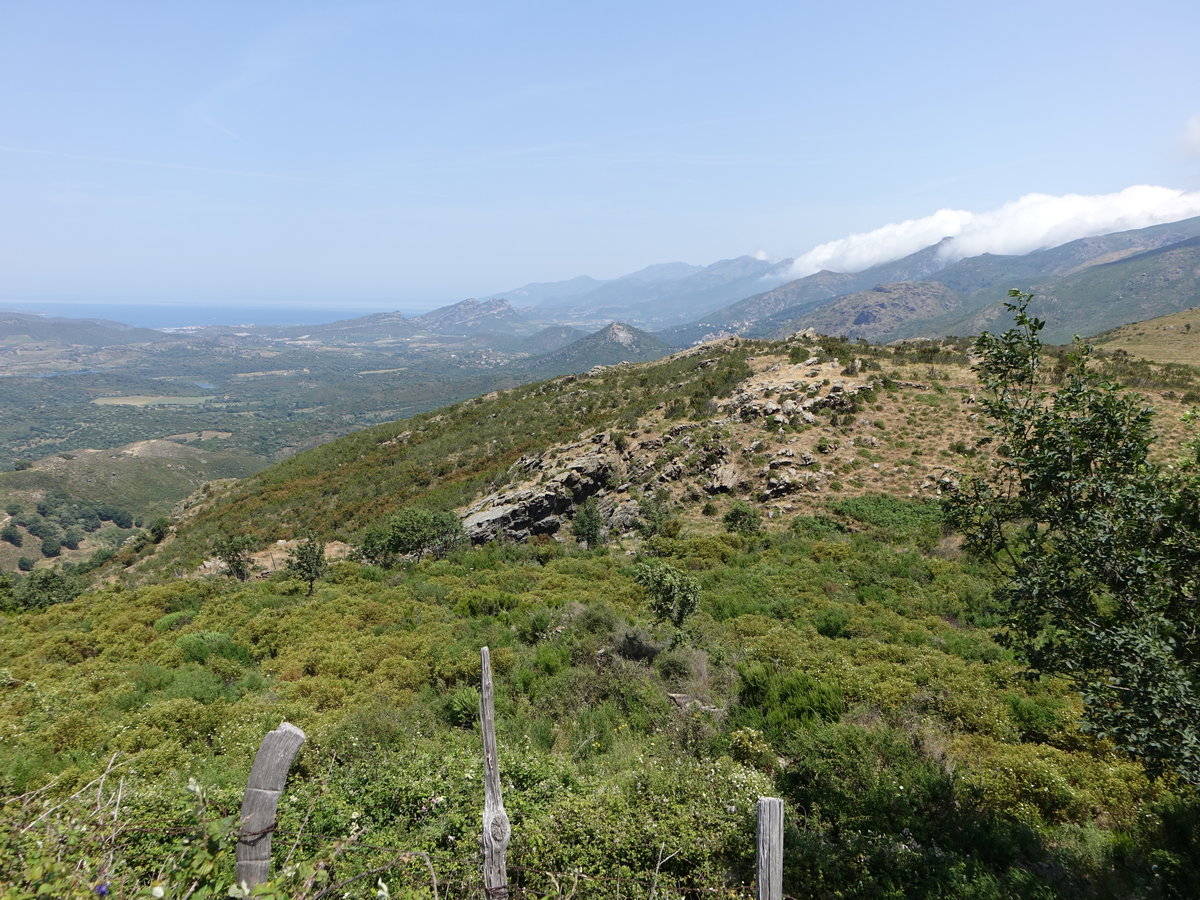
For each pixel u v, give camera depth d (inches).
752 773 293.3
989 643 545.0
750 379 1907.0
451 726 414.6
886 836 252.7
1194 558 197.9
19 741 366.0
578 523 1327.5
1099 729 195.6
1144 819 257.8
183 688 484.1
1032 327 232.5
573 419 2436.0
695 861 231.0
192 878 161.6
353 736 354.0
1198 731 172.6
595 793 273.9
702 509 1316.4
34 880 136.3
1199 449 213.0
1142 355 3120.1
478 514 1535.4
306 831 227.9
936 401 1553.9
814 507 1206.9
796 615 688.4
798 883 227.0
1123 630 184.9
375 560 1318.9
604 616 614.2
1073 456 214.2
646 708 421.1
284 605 847.7
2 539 5841.5
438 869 204.1
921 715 381.7
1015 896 210.1
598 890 209.3
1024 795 285.0
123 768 287.1
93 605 959.6
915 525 1066.7
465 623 687.1
